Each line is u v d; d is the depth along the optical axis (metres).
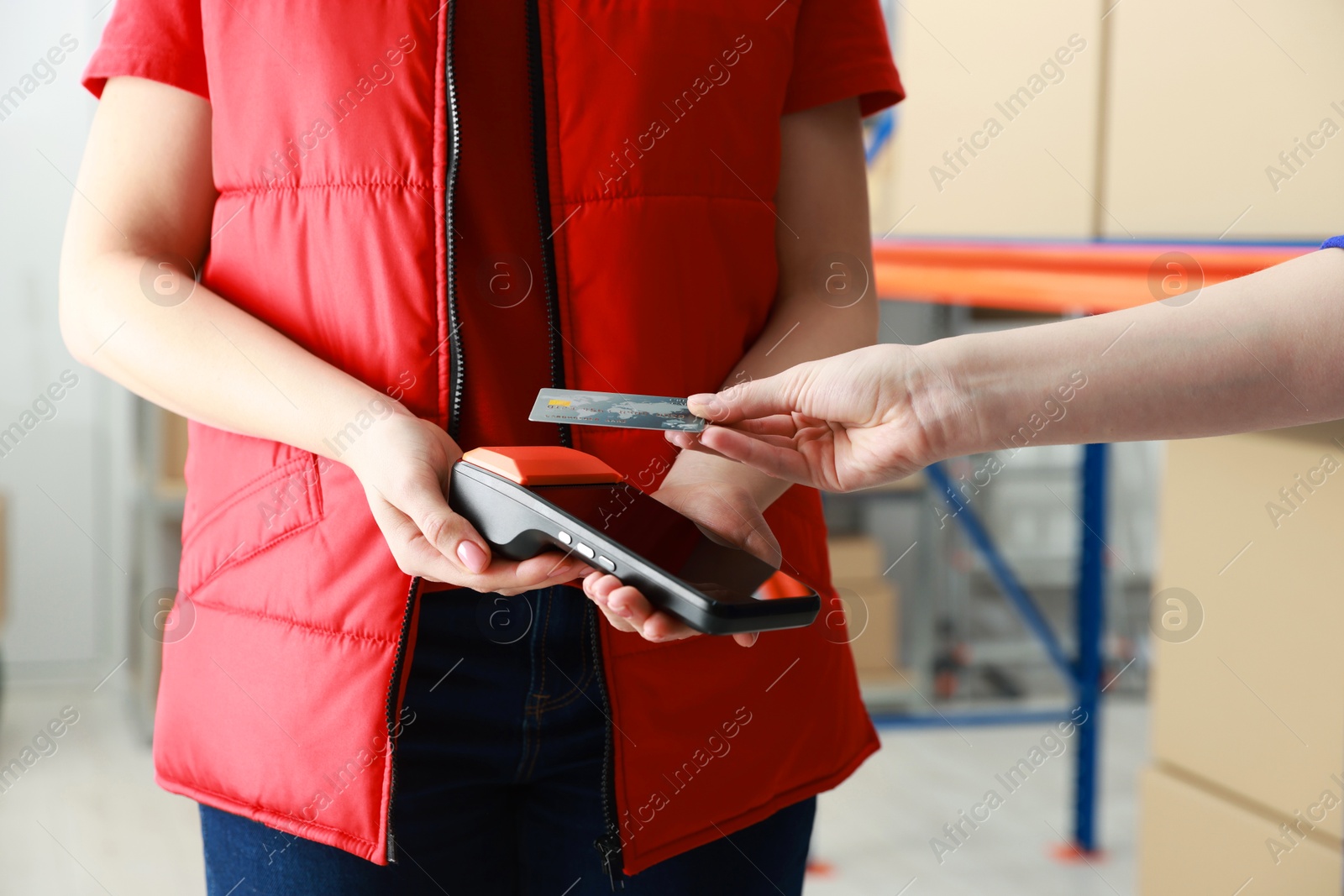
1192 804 1.30
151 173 0.70
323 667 0.66
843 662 0.79
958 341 0.60
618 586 0.56
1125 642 3.12
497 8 0.68
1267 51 1.13
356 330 0.67
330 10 0.64
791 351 0.75
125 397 3.20
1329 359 0.56
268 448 0.69
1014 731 2.78
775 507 0.74
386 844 0.65
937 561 3.04
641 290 0.69
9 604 3.16
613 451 0.71
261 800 0.68
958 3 1.68
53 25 3.05
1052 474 3.16
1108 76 1.38
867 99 0.84
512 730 0.69
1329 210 1.07
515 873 0.75
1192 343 0.57
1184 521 1.30
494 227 0.69
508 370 0.70
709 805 0.71
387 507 0.61
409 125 0.65
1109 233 1.40
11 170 3.07
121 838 2.17
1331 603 1.12
